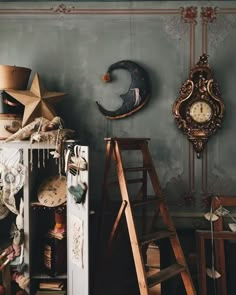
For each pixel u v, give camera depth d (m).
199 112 2.78
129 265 2.82
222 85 2.82
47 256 2.50
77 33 2.84
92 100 2.85
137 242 2.19
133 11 2.83
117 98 2.84
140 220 2.82
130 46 2.83
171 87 2.83
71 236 2.34
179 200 2.83
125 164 2.85
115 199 2.84
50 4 2.83
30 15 2.84
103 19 2.83
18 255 2.39
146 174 2.68
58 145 2.34
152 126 2.84
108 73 2.81
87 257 2.15
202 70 2.72
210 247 2.70
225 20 2.82
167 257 2.77
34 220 2.55
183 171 2.84
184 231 2.76
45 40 2.84
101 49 2.84
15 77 2.52
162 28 2.83
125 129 2.85
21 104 2.54
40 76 2.84
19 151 2.37
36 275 2.46
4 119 2.44
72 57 2.84
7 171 2.38
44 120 2.41
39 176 2.72
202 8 2.81
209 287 2.69
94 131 2.85
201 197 2.83
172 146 2.84
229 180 2.83
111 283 2.83
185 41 2.82
